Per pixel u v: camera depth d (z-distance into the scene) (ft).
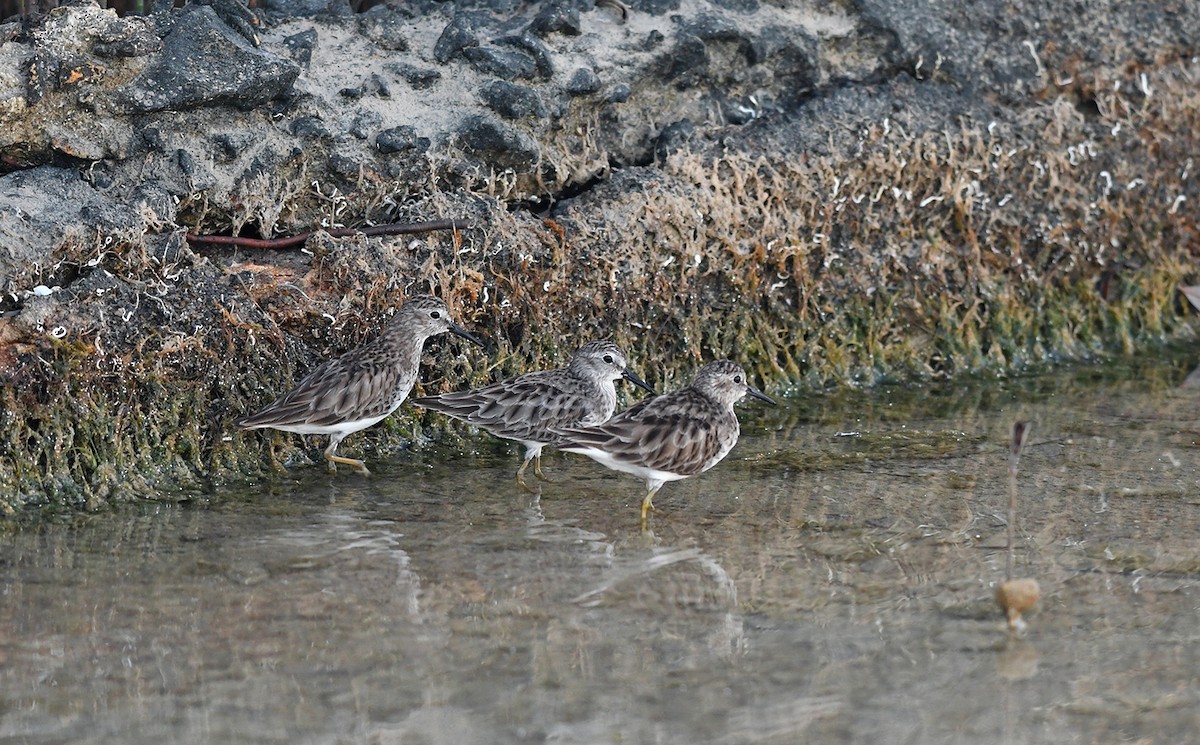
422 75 49.44
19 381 40.83
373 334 46.52
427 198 48.39
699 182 52.49
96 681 30.17
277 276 45.93
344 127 47.73
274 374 44.80
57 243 41.96
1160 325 61.57
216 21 45.83
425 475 44.98
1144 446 48.06
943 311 57.06
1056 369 57.98
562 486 44.24
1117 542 39.29
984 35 58.80
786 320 54.49
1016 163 58.70
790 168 53.98
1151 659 31.91
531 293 49.19
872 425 50.39
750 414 51.44
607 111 52.60
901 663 31.63
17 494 40.60
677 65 53.36
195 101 44.73
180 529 39.29
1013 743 28.17
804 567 37.47
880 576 36.83
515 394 45.14
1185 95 62.44
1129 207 61.31
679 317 52.08
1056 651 32.27
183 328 43.47
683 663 31.55
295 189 47.29
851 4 56.95
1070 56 60.34
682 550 38.73
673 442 41.65
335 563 37.06
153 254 43.65
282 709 29.19
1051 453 47.24
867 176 55.52
